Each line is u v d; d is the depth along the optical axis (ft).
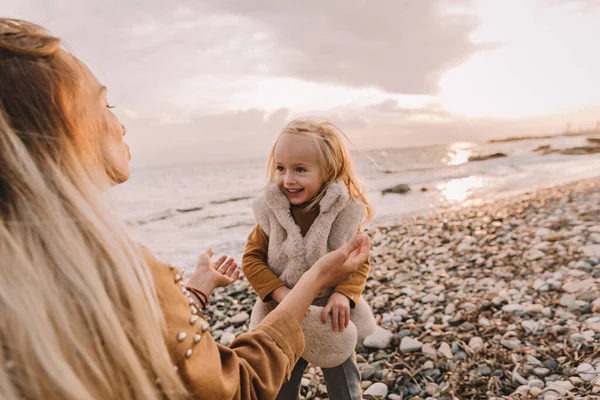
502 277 16.56
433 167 96.99
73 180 2.40
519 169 81.56
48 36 2.56
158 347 2.53
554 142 205.87
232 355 3.20
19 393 2.02
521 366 10.17
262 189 7.30
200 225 36.81
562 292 14.10
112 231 2.50
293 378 7.17
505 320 12.58
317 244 6.66
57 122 2.43
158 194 65.77
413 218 34.24
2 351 2.02
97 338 2.20
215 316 16.08
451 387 9.72
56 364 2.06
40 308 2.08
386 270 19.58
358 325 7.06
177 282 3.14
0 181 2.21
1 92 2.31
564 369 9.86
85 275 2.21
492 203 38.27
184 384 2.72
